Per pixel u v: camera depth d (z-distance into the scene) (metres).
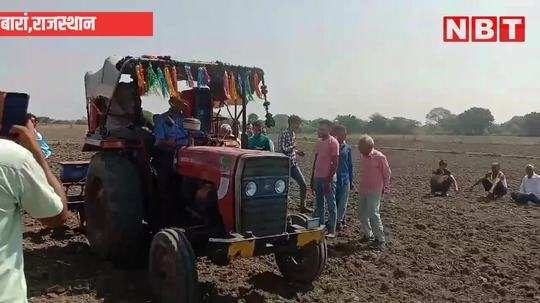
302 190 10.01
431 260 7.54
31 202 2.61
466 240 8.86
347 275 6.75
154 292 5.22
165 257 5.02
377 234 8.09
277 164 5.55
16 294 2.54
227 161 5.43
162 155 6.62
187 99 7.05
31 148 2.71
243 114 7.16
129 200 6.42
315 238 5.76
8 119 2.69
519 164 28.56
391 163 28.69
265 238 5.28
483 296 6.13
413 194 15.05
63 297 5.54
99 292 5.73
